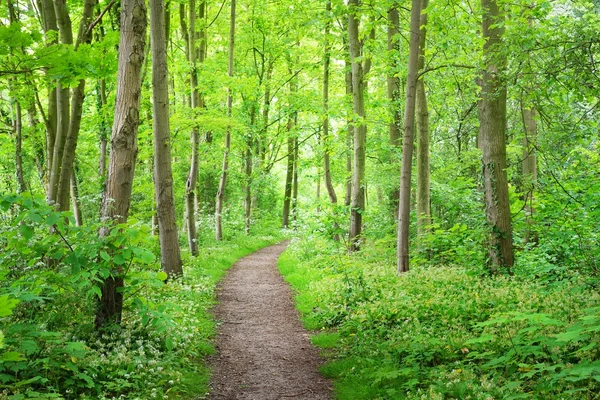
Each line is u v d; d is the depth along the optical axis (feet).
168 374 21.20
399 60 49.75
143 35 27.27
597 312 18.52
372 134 77.87
